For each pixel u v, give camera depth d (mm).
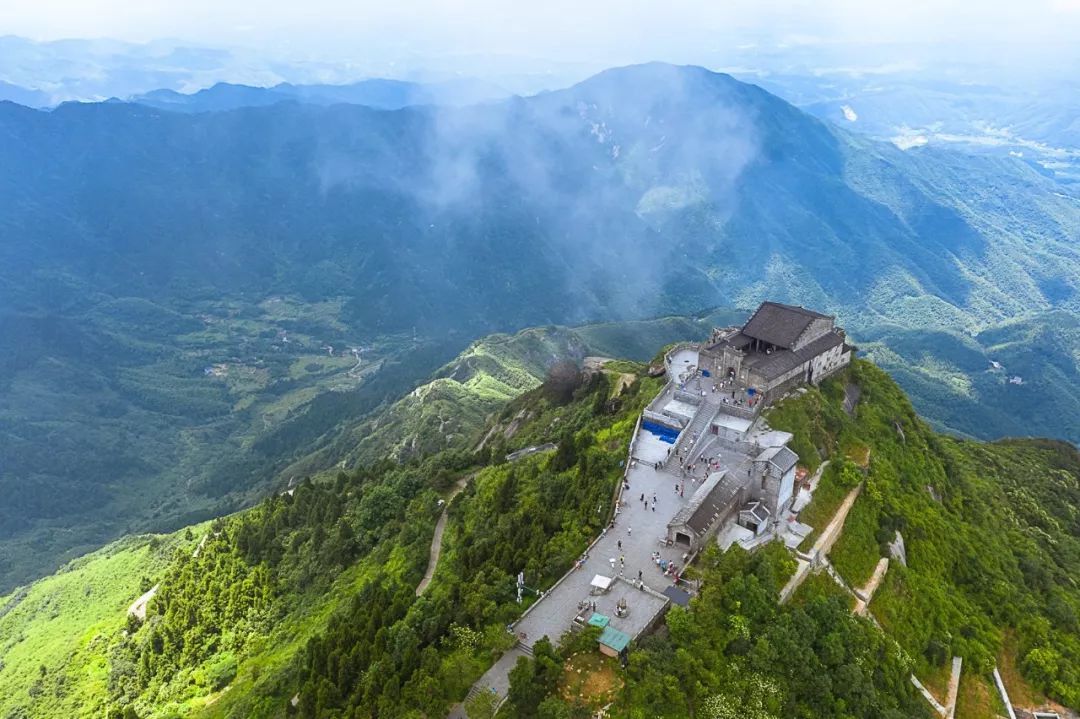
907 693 106438
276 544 173375
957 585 139375
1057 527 195250
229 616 157000
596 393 196750
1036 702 125562
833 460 135750
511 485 138375
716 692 83688
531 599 98312
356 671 91812
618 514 116438
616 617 92375
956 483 175250
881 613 116188
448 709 82938
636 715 78438
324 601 141500
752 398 143125
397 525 153875
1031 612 141250
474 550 112000
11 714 166250
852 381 173375
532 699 80062
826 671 94812
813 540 115688
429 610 97250
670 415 142500
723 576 98125
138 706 143000
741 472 118875
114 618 194000
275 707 107625
